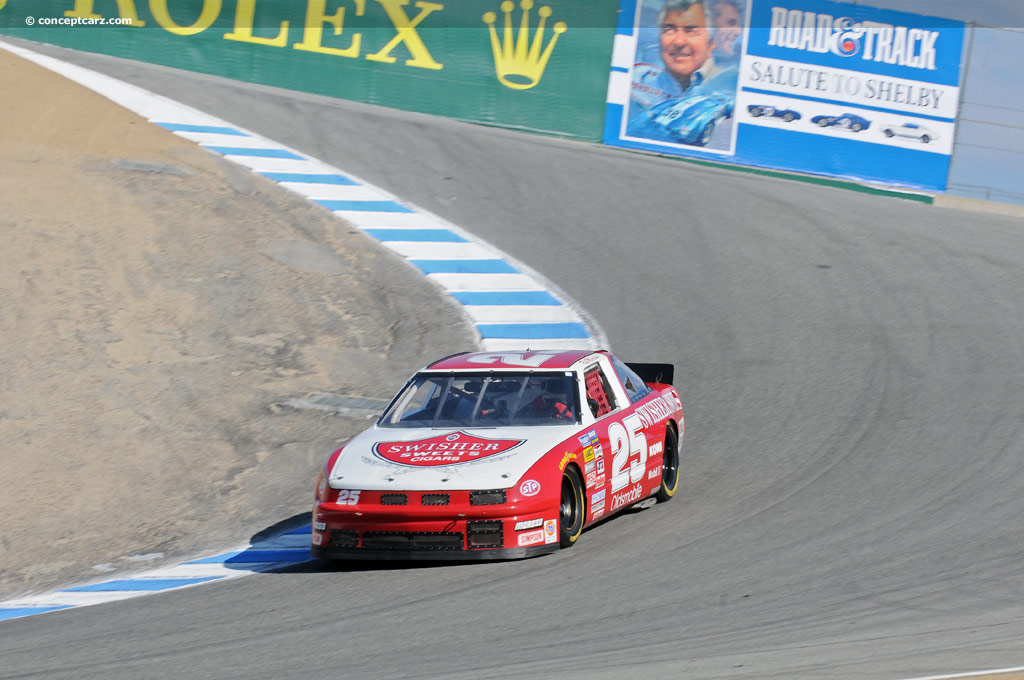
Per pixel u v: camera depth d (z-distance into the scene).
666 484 31.92
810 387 44.62
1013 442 35.78
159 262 57.56
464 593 22.38
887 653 17.14
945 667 16.11
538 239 68.94
